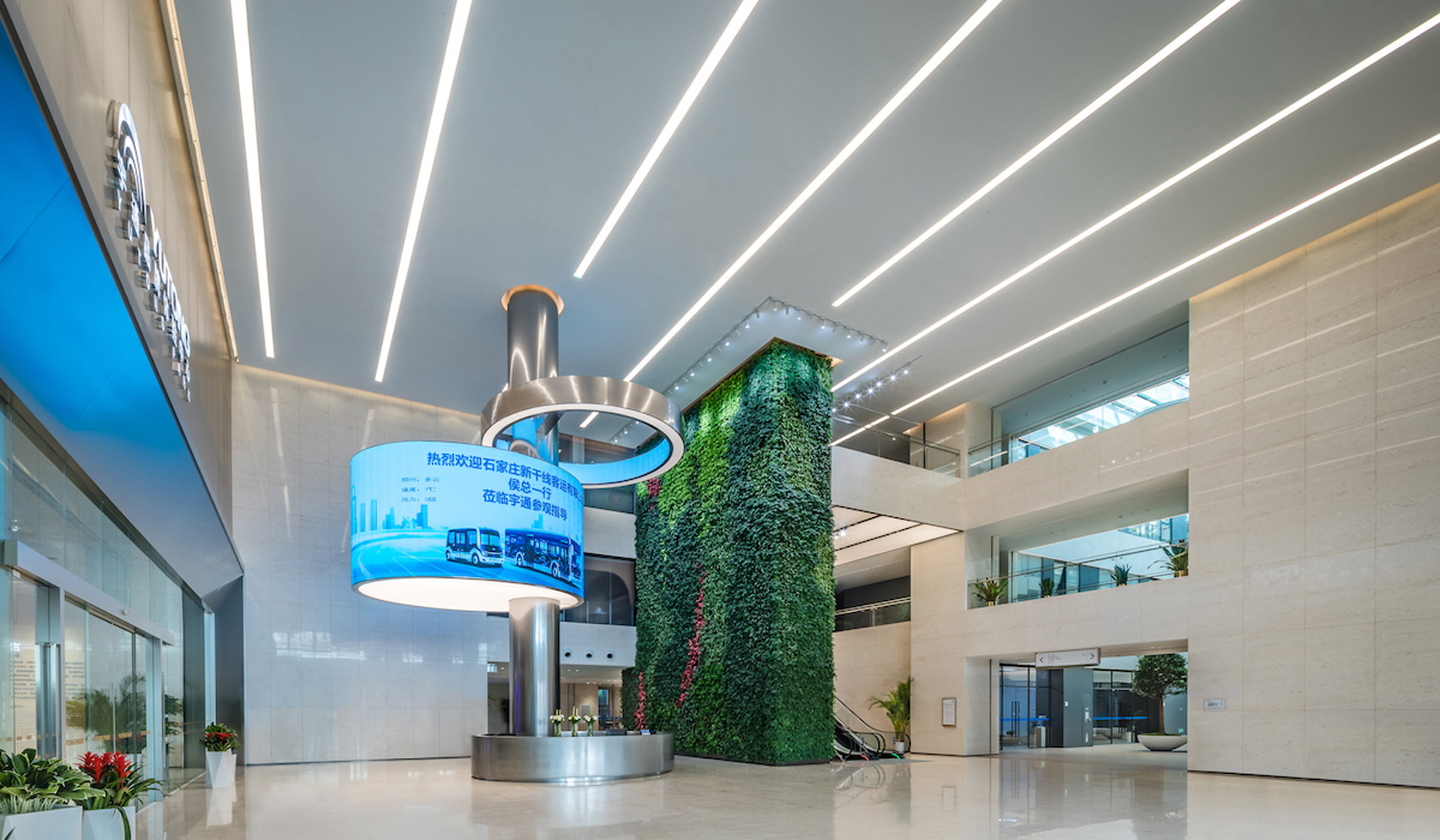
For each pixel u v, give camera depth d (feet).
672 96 39.68
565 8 34.81
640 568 82.84
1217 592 57.67
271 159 43.34
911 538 86.12
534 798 41.01
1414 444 48.70
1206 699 56.95
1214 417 60.08
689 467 77.25
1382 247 51.67
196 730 63.31
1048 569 72.59
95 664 35.17
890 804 37.96
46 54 15.58
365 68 37.63
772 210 48.60
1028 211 49.06
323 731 70.44
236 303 58.85
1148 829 30.58
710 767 58.29
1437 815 34.63
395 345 66.85
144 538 44.70
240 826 33.22
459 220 49.26
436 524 48.47
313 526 73.15
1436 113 41.11
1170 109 40.65
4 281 20.29
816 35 36.19
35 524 28.50
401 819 34.27
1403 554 48.26
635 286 57.26
